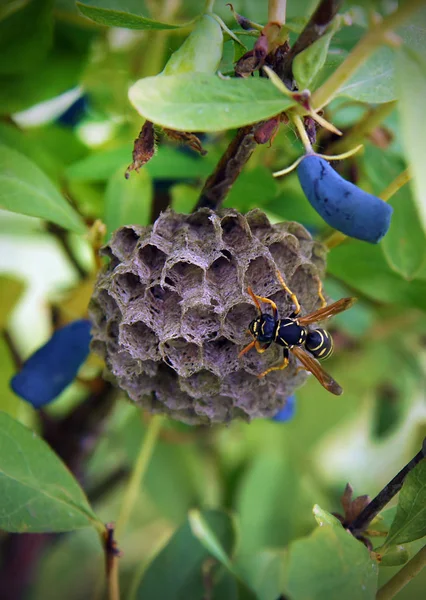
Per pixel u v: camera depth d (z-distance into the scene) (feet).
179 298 0.46
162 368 0.48
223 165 0.43
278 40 0.39
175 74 0.36
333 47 0.50
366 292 0.55
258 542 0.70
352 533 0.40
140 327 0.46
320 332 0.49
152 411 0.48
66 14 0.56
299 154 0.54
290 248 0.47
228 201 0.53
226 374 0.47
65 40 0.58
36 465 0.44
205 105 0.35
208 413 0.47
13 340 0.63
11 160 0.46
